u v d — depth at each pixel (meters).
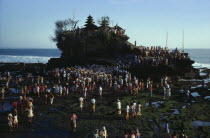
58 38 81.12
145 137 21.11
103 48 73.75
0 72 63.91
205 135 21.50
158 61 54.53
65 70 55.62
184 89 42.09
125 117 26.30
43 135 21.67
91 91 40.53
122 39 75.44
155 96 37.19
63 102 33.41
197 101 34.25
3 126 23.86
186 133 21.95
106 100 34.62
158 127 23.72
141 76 50.22
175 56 57.84
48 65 72.06
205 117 26.94
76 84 40.47
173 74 51.84
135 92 38.25
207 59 153.50
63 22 82.06
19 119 26.23
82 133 22.20
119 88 40.72
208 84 46.75
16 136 21.28
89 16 79.69
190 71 55.81
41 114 28.02
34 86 40.91
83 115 27.66
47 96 33.59
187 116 27.25
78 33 78.12
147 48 66.75
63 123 24.95
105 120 25.92
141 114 27.89
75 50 76.06
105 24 78.56
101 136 20.31
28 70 67.88
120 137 21.27
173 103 33.12
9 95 37.41
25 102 29.33
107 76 48.28
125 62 61.66
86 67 61.56
